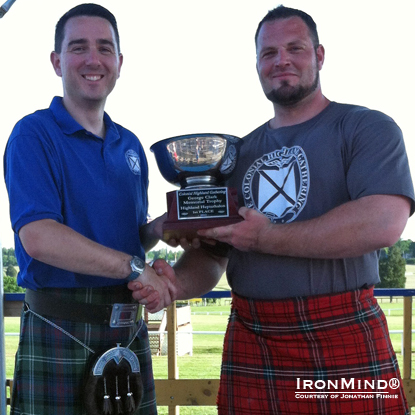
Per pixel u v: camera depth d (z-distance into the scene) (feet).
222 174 4.87
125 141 5.38
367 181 4.44
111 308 4.85
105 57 4.97
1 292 5.50
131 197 5.14
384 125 4.56
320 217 4.46
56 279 4.71
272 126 5.28
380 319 4.74
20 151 4.58
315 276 4.67
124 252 5.01
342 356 4.56
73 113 5.07
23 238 4.42
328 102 5.20
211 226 4.63
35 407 4.65
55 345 4.66
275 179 4.90
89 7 5.02
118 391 4.71
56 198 4.59
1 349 5.47
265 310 4.83
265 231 4.54
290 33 4.87
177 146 4.75
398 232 4.35
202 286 5.59
